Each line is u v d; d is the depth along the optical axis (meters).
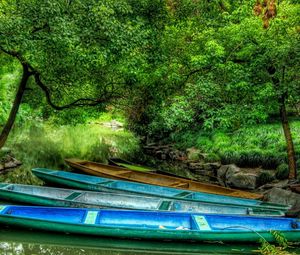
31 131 22.67
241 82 9.43
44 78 10.80
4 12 8.62
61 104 12.53
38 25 8.60
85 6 8.88
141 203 8.73
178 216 7.48
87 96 12.04
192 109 10.73
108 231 6.73
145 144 21.89
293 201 8.85
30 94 12.59
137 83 11.10
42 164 14.93
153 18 11.41
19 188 9.34
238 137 15.91
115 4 9.62
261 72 9.99
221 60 10.05
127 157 18.02
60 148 18.69
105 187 10.05
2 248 6.68
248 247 6.71
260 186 11.71
